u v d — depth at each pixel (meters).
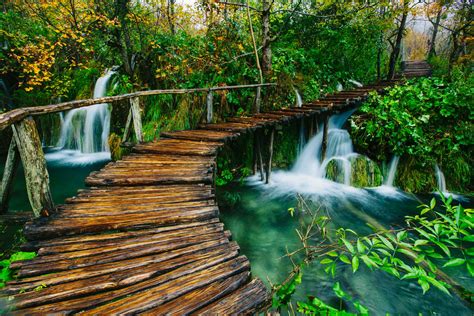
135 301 1.50
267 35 8.55
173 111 7.75
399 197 6.33
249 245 4.77
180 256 1.91
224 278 1.70
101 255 1.89
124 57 8.30
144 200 2.74
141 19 9.04
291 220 5.59
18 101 10.59
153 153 4.47
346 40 11.03
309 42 12.23
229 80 8.09
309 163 8.48
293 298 3.43
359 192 6.66
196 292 1.58
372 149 7.07
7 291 1.55
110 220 2.31
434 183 6.40
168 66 7.53
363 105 7.69
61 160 8.82
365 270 3.92
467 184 6.38
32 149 2.30
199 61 7.94
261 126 6.13
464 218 1.43
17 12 10.59
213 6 8.05
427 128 6.73
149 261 1.84
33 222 2.24
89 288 1.58
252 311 1.51
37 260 1.83
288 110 7.52
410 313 3.21
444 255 4.16
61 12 8.39
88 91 9.67
